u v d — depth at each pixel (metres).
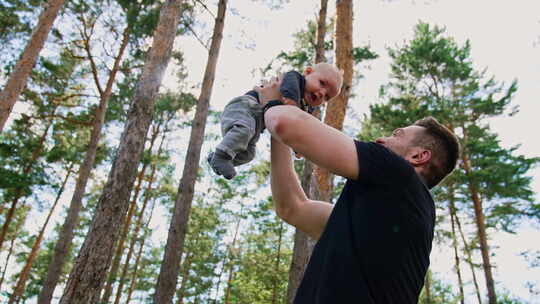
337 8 7.55
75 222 12.30
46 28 9.09
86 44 13.53
